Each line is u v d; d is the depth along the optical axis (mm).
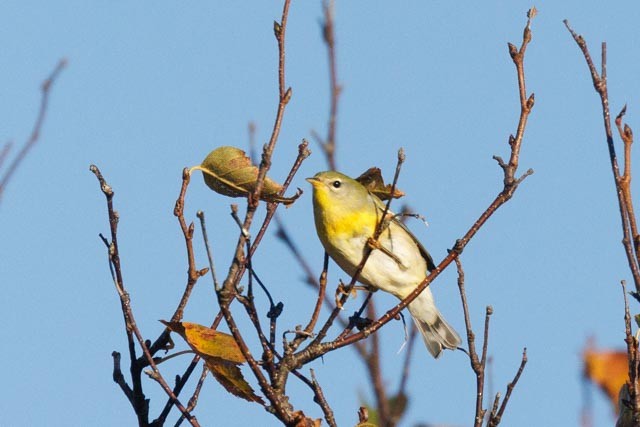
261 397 8156
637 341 8180
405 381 10648
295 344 8695
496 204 9188
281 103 7543
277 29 7719
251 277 7582
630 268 8133
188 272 8531
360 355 10742
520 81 9156
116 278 8203
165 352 8914
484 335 8883
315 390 8375
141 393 8539
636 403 8102
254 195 7301
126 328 8352
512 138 9188
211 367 8203
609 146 8492
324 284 9070
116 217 8141
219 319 9039
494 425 8602
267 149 7383
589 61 8758
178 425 8633
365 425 8500
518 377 8648
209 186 8984
